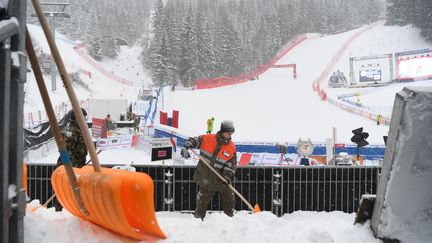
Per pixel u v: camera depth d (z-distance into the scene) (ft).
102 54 342.44
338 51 312.29
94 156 9.61
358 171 23.97
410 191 8.59
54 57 9.16
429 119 8.39
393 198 8.73
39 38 241.35
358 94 205.05
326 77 262.06
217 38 319.88
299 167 23.82
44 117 113.80
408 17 338.13
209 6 437.17
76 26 374.84
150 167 23.45
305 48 335.67
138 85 308.40
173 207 23.44
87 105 113.19
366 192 23.95
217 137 18.70
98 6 407.85
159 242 9.41
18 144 7.24
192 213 23.17
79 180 9.70
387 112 164.45
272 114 159.22
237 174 23.81
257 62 352.08
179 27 303.68
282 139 107.65
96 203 9.25
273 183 23.76
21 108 7.33
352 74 231.30
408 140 8.49
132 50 370.94
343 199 23.89
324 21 396.37
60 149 9.52
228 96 209.67
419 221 8.64
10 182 7.20
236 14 419.13
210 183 18.48
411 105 8.46
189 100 190.60
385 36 326.85
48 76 206.59
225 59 314.55
